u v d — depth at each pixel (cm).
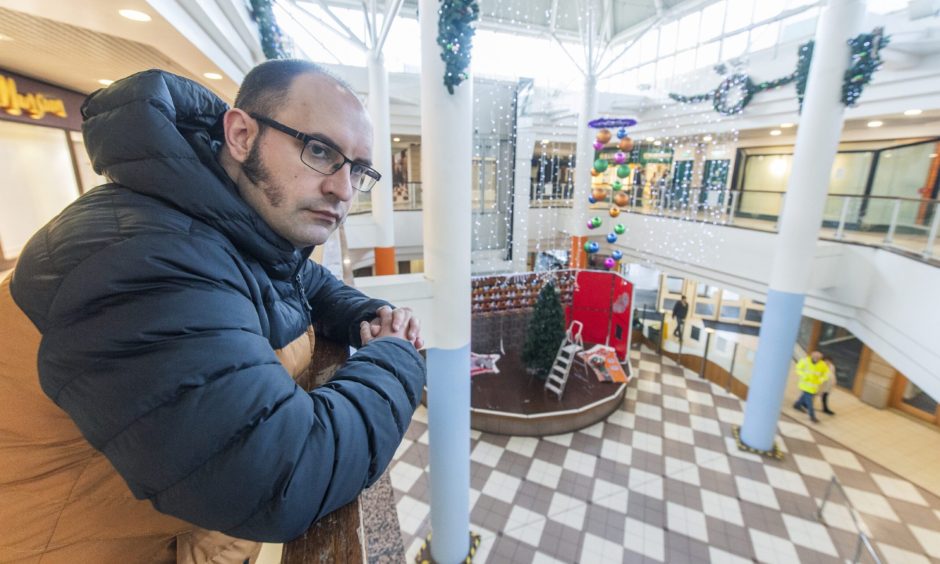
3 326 45
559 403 570
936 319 390
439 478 324
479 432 546
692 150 1012
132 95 50
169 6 206
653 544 384
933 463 496
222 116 65
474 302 738
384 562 79
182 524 57
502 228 948
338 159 59
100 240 42
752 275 669
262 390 43
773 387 483
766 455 503
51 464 50
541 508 423
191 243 46
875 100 519
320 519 51
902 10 462
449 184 260
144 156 48
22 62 296
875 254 514
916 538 395
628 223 941
